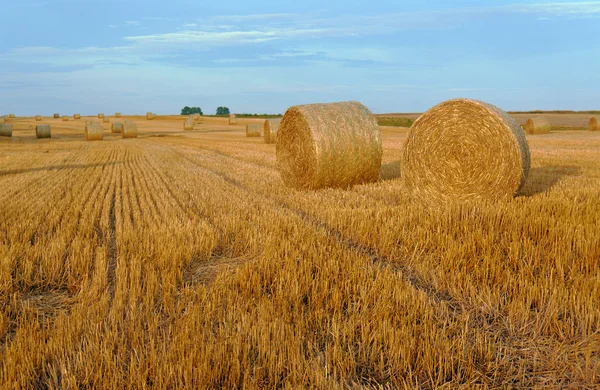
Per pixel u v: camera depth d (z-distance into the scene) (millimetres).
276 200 10352
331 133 11227
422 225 7020
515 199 8625
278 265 5535
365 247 6617
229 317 4227
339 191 10922
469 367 3486
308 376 3344
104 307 4570
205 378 3318
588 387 3348
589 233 5859
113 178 14750
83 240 7086
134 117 89750
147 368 3439
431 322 4188
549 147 21578
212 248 6605
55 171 16844
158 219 8297
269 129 29938
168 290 4953
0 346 4051
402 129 47625
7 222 8258
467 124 9031
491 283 5105
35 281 5602
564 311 4320
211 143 31609
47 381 3436
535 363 3615
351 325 4043
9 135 40531
